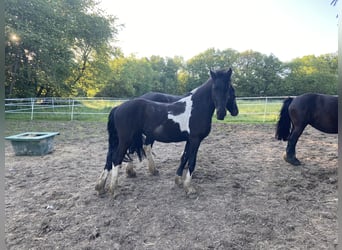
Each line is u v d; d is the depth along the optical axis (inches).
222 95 110.0
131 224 95.4
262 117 437.7
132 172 146.6
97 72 761.0
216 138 275.6
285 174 151.3
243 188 130.0
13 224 95.3
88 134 305.9
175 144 248.1
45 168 168.9
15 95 584.4
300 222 95.6
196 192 123.0
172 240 85.0
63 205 111.9
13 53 520.4
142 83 1082.7
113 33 737.0
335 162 175.6
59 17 573.9
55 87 600.1
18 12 504.1
